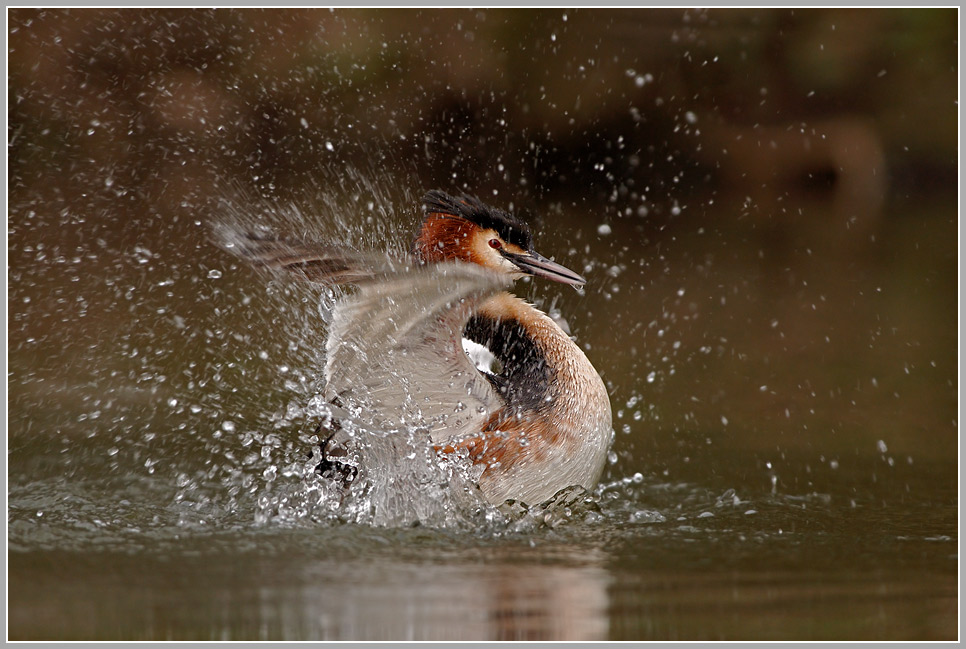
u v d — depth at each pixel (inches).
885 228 1702.8
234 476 685.3
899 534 574.6
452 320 580.7
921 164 1952.5
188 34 1557.6
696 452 768.3
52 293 1119.0
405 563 516.4
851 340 1114.1
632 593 467.2
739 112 1879.9
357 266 551.5
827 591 471.2
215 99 1542.8
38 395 853.2
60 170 1475.1
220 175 1460.4
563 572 501.0
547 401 639.1
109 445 739.4
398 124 1614.2
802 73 1887.3
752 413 876.6
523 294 1223.5
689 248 1520.7
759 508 632.4
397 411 618.2
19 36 1498.5
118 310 1090.7
